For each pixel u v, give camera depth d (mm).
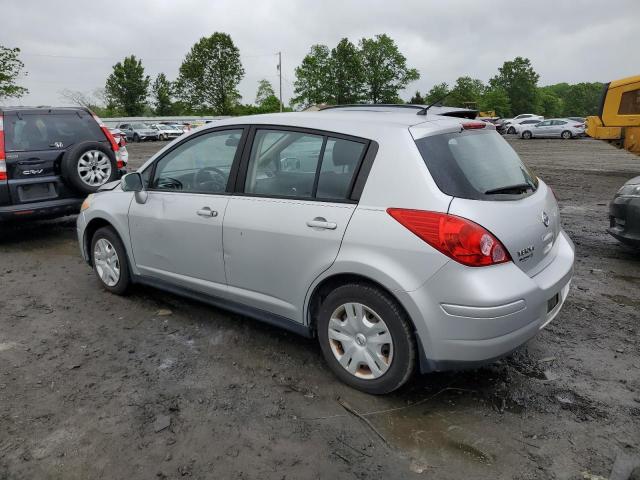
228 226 3664
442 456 2664
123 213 4535
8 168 6477
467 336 2791
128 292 4961
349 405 3117
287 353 3793
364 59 95188
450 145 3117
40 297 5035
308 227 3234
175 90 98250
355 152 3160
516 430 2869
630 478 2494
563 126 35031
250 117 3795
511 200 3078
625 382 3361
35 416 3029
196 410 3086
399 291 2883
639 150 12461
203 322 4363
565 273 3314
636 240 5750
